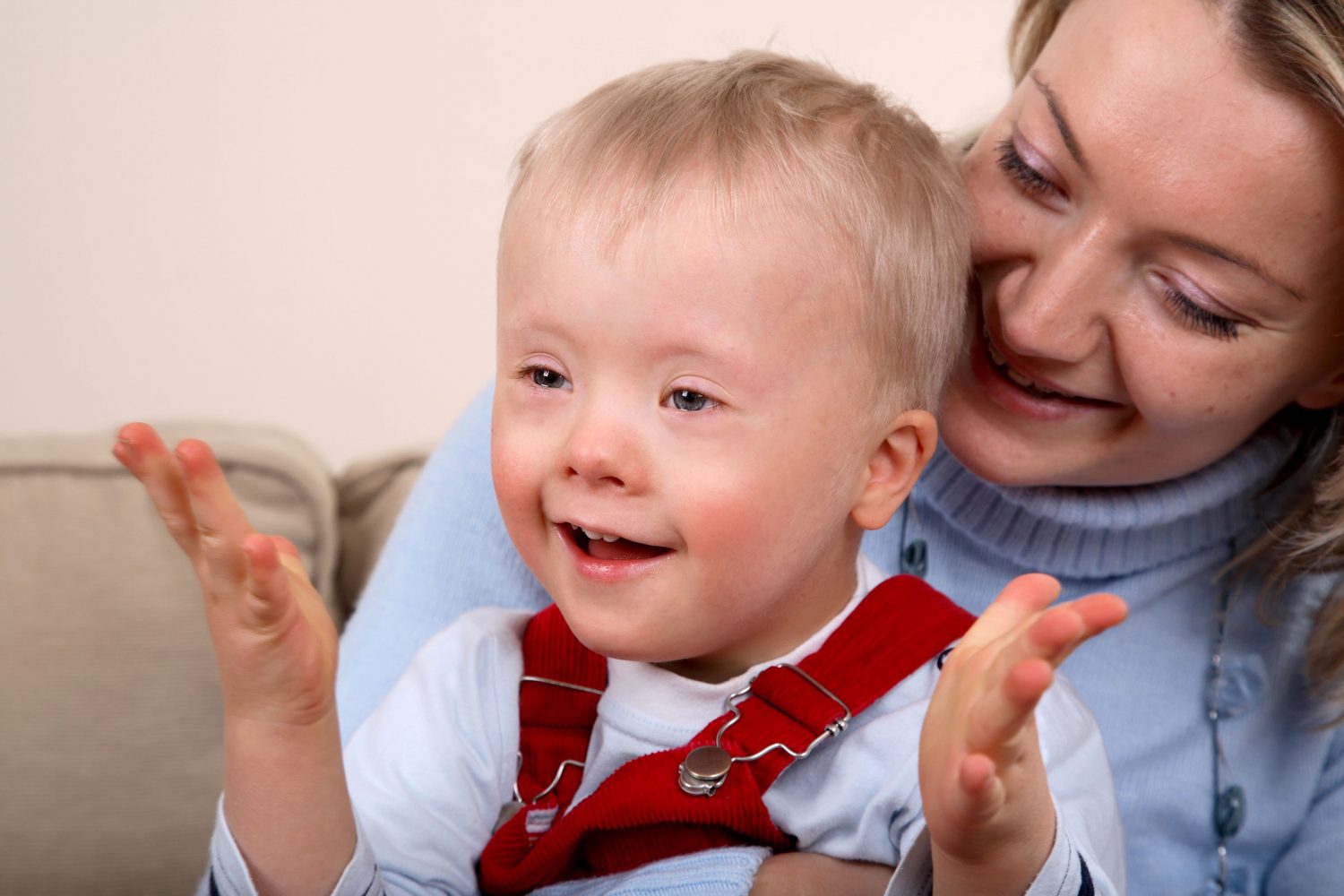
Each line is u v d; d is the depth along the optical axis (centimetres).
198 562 70
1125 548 105
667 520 77
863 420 83
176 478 68
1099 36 87
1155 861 108
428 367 212
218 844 76
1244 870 109
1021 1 112
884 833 83
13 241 210
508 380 81
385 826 88
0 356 213
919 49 188
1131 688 107
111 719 126
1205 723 108
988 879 65
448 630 97
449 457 114
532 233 79
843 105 89
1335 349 91
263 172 207
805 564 82
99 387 214
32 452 131
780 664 87
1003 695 55
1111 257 87
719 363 76
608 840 86
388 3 201
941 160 93
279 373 213
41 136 206
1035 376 92
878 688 85
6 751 124
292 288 211
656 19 196
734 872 78
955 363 96
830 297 80
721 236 77
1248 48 81
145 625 127
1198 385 89
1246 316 87
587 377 77
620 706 89
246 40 204
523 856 89
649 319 76
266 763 74
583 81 200
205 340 212
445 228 207
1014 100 95
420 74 203
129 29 203
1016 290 90
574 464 76
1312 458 105
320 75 204
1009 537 105
